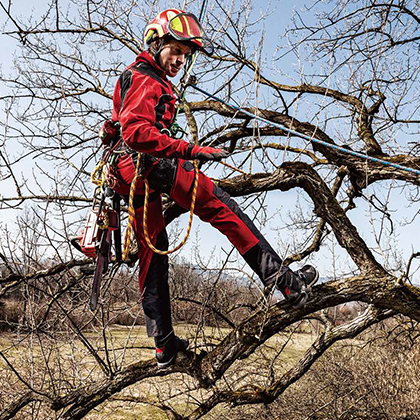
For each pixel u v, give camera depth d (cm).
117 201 269
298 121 467
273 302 325
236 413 716
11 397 407
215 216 254
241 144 538
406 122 469
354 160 432
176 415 347
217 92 503
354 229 326
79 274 391
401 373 809
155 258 270
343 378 777
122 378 325
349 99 498
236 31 448
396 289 306
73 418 332
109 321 352
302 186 332
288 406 739
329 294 301
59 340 379
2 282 375
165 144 217
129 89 227
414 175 400
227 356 295
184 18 231
